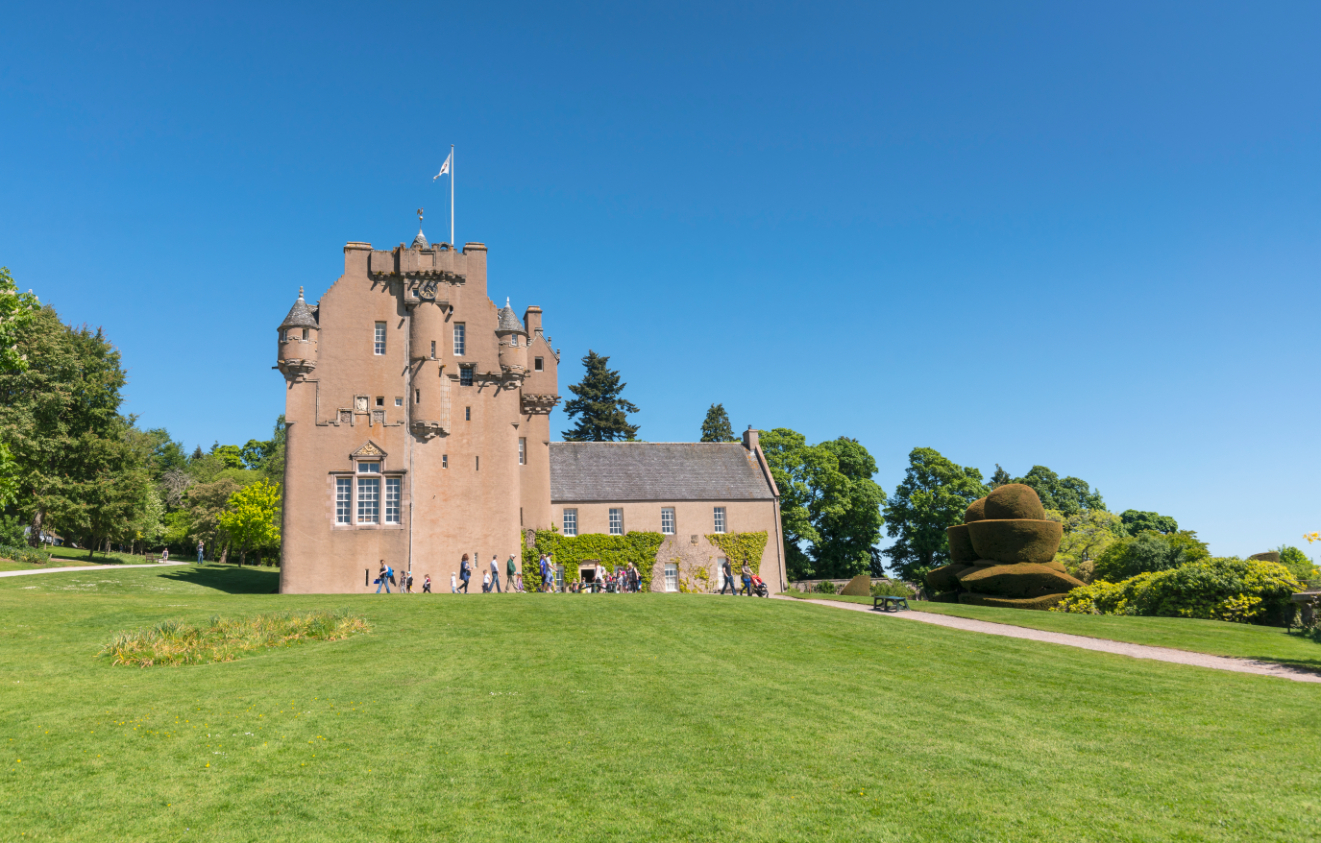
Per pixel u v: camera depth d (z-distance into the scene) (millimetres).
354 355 41438
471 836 8641
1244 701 14539
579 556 49438
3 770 10547
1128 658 19719
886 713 13672
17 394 52125
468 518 41469
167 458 94938
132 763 10922
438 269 42469
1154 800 9508
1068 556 52719
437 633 22188
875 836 8586
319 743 11859
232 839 8578
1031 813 9164
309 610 25188
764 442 67062
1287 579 28953
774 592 52438
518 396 44000
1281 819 8867
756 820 9039
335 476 40281
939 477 68875
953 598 41125
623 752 11445
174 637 19156
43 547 59844
